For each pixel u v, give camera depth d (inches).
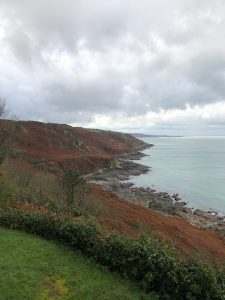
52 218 589.3
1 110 1251.8
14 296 380.8
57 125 4581.7
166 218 1551.4
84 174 3203.7
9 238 551.8
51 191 1039.0
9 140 1173.1
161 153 6643.7
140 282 441.4
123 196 2331.4
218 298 394.3
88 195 1177.4
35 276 431.2
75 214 765.3
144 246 465.1
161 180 3225.9
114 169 3722.9
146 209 1689.2
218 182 3107.8
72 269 466.3
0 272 425.7
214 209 2132.1
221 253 1141.1
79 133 5216.5
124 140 7160.4
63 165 3061.0
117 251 478.9
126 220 1170.0
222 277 423.2
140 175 3516.2
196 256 491.2
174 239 1101.7
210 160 5191.9
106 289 426.6
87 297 403.2
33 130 4018.2
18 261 466.6
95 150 4778.5
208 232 1508.4
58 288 414.0
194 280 414.0
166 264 432.1
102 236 515.2
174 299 418.3
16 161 1593.3
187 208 2092.8
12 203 758.5
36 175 1288.1
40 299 384.2
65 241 551.2
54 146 3850.9
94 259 499.5
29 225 605.6
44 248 525.7
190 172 3799.2
